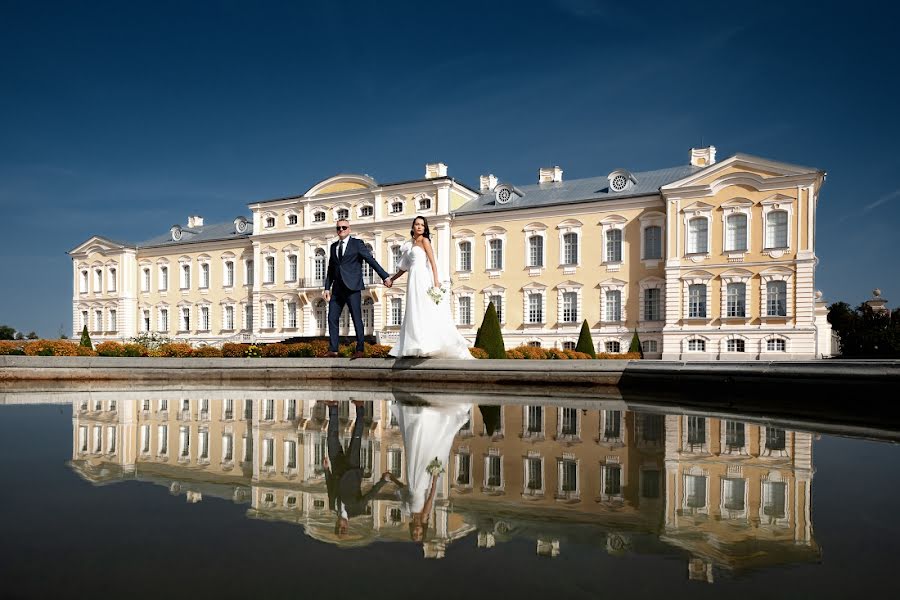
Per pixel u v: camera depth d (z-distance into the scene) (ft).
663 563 7.85
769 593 6.72
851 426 22.75
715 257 125.80
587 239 142.20
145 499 11.16
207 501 11.05
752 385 33.32
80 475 13.26
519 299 149.38
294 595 6.64
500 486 12.41
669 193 129.70
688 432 20.80
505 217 151.33
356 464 14.71
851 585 7.04
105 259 214.28
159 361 51.49
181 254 204.03
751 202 122.83
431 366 47.21
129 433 19.76
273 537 8.92
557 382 43.55
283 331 182.09
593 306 141.08
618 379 41.88
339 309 55.16
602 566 7.69
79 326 219.41
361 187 170.81
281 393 39.81
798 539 8.87
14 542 8.57
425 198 161.27
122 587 6.88
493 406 30.60
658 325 134.00
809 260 117.39
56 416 24.72
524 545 8.63
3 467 14.08
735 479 13.17
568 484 12.62
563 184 162.91
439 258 157.58
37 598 6.47
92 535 8.95
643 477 13.37
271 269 186.50
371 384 48.39
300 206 181.37
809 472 13.91
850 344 170.71
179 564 7.72
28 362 48.47
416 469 14.14
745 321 122.83
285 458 15.43
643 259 135.64
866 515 10.22
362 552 8.25
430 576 7.29
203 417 24.58
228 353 70.38
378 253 167.02
